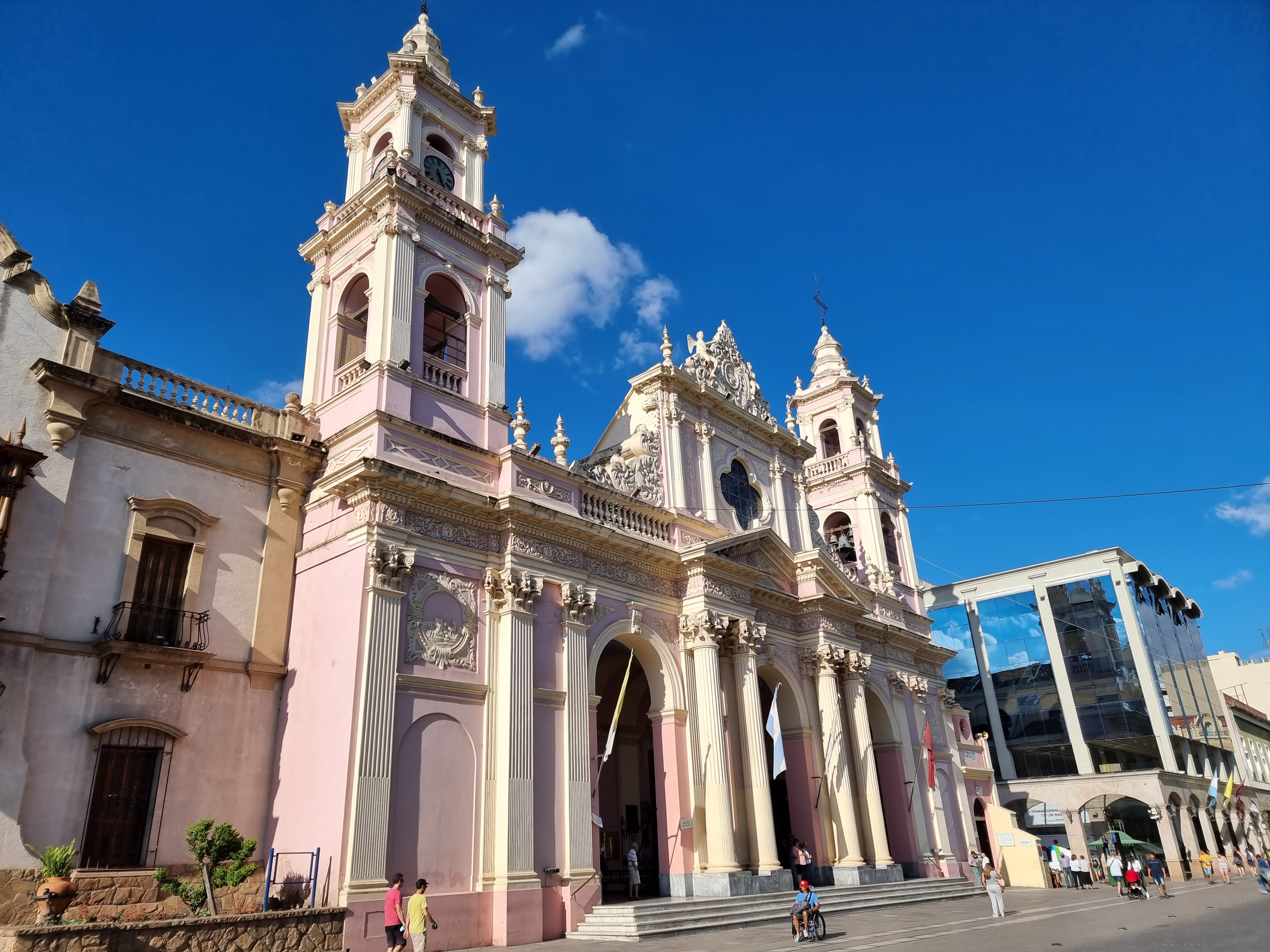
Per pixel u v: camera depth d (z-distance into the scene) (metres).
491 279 25.95
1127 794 45.03
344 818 17.38
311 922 15.60
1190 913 23.16
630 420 31.14
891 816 33.66
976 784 41.31
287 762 19.42
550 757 21.38
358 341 25.38
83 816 16.94
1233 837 52.66
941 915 23.95
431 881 18.34
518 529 22.36
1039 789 47.47
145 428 19.86
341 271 25.45
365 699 18.23
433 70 27.20
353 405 22.33
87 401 18.81
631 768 30.33
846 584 32.84
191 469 20.42
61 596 17.64
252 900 18.38
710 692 25.45
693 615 26.39
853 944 17.50
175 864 17.81
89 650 17.73
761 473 33.38
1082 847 45.06
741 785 26.14
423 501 20.84
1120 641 48.78
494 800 20.06
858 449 40.88
